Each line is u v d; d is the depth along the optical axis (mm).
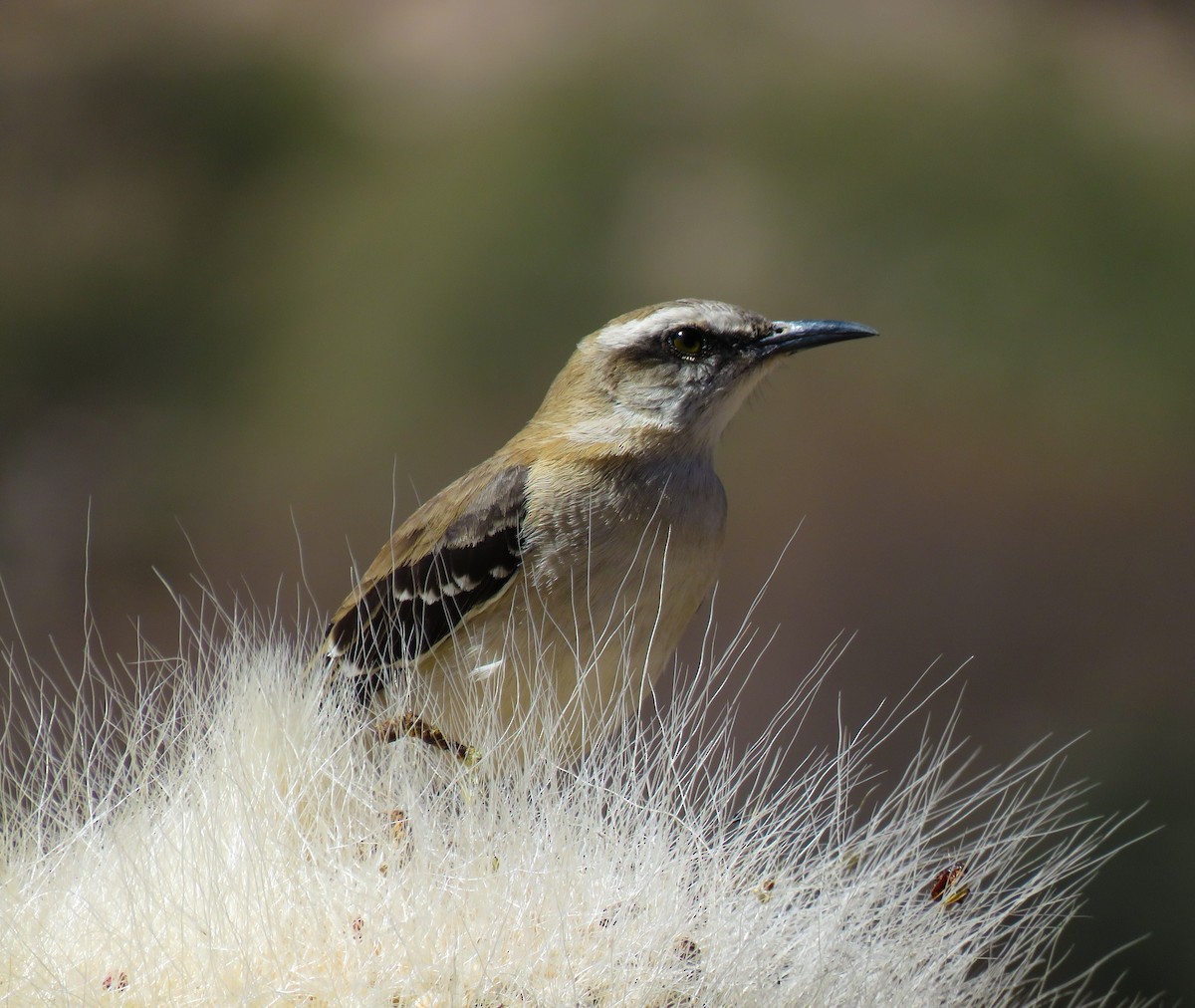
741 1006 3158
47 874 3166
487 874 3162
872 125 4617
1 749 3182
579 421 3244
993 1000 3174
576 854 3166
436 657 3234
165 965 3154
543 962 3156
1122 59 5000
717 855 3170
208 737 3182
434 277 4281
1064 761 3428
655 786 3174
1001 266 4277
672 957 3160
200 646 3195
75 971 3154
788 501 3877
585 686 3223
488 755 3180
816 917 3170
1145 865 3379
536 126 4539
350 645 3236
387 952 3154
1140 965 3357
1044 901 3186
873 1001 3166
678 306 3246
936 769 3195
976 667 3471
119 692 3188
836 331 3248
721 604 3586
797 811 3176
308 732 3182
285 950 3156
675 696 3186
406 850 3166
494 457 3250
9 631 3467
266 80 4809
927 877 3178
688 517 3238
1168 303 4254
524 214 4352
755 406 4047
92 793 3178
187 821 3170
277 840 3168
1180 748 3426
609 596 3232
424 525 3242
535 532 3232
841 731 3186
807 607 3586
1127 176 4484
